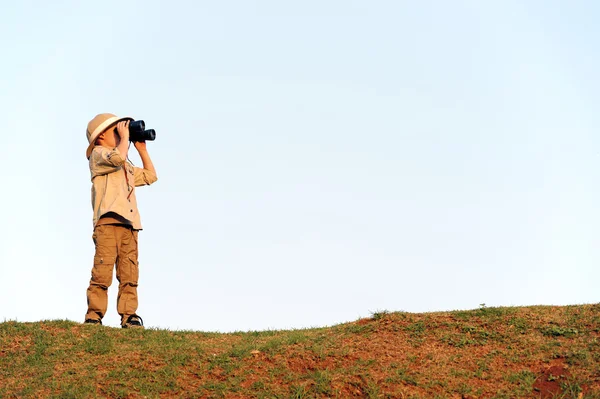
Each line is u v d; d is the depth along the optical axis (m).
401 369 10.82
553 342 11.38
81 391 10.47
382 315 12.95
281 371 10.92
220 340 13.05
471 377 10.62
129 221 13.24
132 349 12.01
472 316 12.56
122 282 13.38
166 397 10.44
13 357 11.70
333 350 11.45
